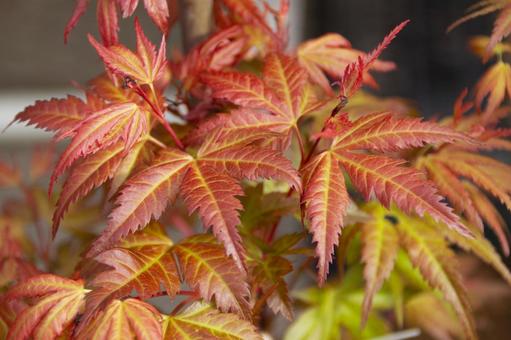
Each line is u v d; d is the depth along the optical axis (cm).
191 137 38
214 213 35
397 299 49
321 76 43
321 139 40
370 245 42
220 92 39
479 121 44
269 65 40
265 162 36
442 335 53
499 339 54
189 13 44
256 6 43
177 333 36
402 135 37
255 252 39
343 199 36
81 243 50
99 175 37
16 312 40
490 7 41
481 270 57
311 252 39
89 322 36
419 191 36
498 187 41
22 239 54
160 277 36
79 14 40
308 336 50
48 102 40
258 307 38
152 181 37
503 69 43
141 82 37
